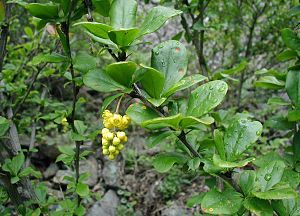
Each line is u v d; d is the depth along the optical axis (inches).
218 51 29.6
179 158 8.3
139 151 26.3
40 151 24.6
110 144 8.2
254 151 23.3
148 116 7.6
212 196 7.8
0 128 11.9
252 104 29.6
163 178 24.0
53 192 21.2
